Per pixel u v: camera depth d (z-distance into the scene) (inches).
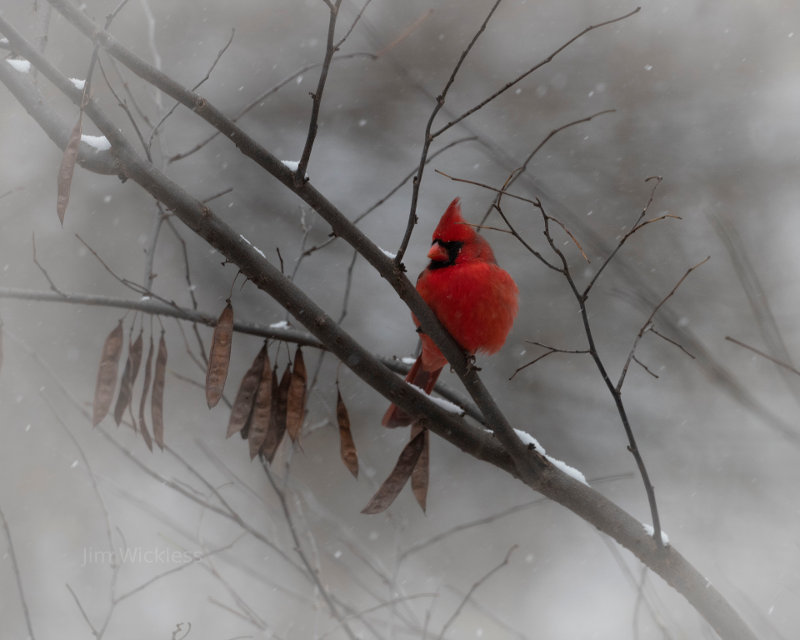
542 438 529.3
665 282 533.6
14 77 184.2
